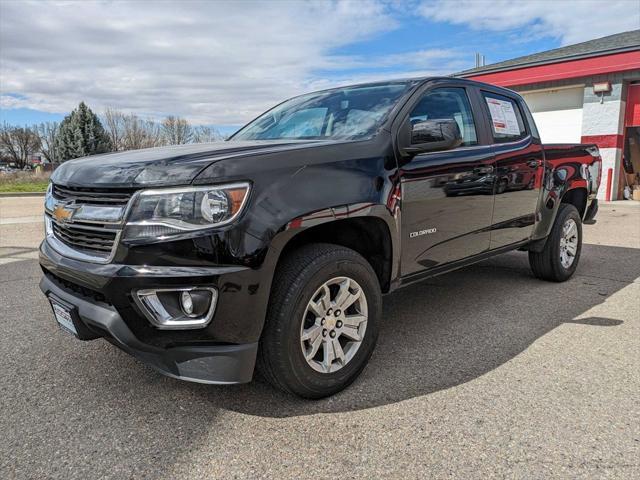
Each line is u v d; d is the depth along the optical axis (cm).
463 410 256
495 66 1714
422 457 217
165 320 224
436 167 326
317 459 217
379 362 316
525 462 213
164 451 223
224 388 281
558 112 1546
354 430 239
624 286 496
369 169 280
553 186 473
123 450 224
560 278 507
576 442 227
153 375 297
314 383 260
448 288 492
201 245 219
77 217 246
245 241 225
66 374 299
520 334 363
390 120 311
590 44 1709
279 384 255
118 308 226
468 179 356
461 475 205
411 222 311
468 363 314
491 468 209
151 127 5641
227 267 223
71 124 3750
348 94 373
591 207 562
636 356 323
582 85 1466
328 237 290
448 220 343
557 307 428
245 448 225
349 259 268
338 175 263
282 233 235
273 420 248
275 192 237
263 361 250
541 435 233
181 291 221
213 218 221
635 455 217
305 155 256
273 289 245
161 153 255
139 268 221
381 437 233
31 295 470
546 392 274
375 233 296
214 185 223
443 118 356
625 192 1471
